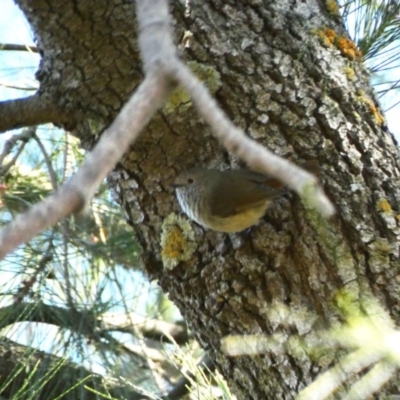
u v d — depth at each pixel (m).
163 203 5.19
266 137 5.02
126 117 2.29
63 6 4.99
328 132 5.05
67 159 7.91
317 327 4.76
